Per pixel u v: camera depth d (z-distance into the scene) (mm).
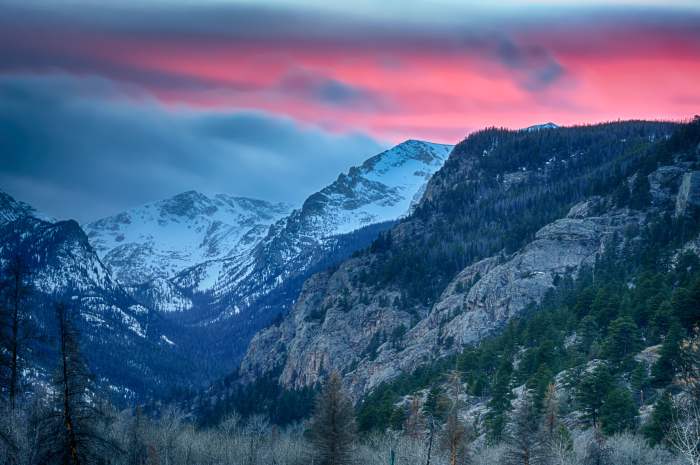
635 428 141875
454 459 132500
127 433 154875
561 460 119562
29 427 93250
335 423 126375
